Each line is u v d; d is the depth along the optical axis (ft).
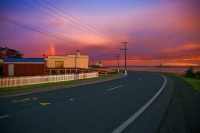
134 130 19.34
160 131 18.80
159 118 23.77
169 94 45.09
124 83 78.02
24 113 26.35
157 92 48.80
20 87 58.18
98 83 79.71
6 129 19.49
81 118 23.80
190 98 39.24
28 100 37.32
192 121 22.27
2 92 46.62
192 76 139.74
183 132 18.52
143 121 22.52
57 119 23.31
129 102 34.88
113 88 59.11
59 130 19.26
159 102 34.81
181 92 48.78
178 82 81.10
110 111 27.63
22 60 115.65
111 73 178.60
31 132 18.63
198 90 53.11
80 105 32.12
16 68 112.47
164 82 81.15
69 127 20.22
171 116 24.66
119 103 33.91
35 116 24.73
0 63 125.08
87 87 63.10
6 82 57.98
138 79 102.68
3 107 30.45
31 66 114.73
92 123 21.70
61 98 39.78
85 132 18.72
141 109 28.96
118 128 19.97
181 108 29.53
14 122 21.99
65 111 27.63
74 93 47.85
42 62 115.96
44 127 20.17
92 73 119.85
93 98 39.65
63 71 140.87
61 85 65.46
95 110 28.32
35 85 64.75
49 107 30.50
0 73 118.62
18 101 36.14
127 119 23.39
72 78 93.71
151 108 29.68
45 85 65.10
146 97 40.73
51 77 77.77
